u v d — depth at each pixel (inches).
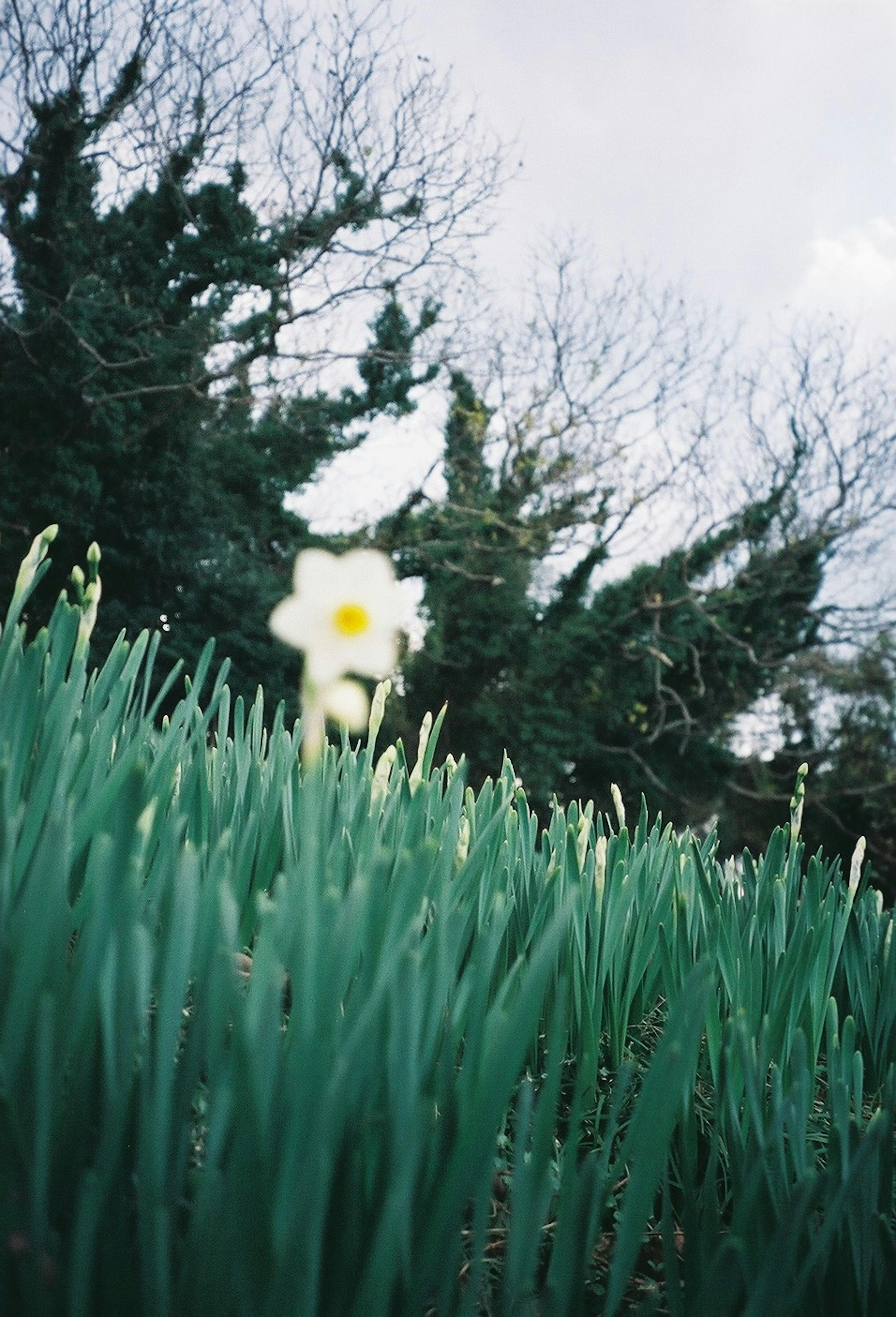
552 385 301.3
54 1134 13.5
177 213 264.7
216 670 267.6
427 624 338.3
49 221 255.3
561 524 312.5
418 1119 12.7
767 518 329.4
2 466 253.1
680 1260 21.4
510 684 338.0
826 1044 28.3
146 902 19.1
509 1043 13.1
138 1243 13.6
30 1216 12.0
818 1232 16.8
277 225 266.7
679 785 353.7
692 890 32.3
